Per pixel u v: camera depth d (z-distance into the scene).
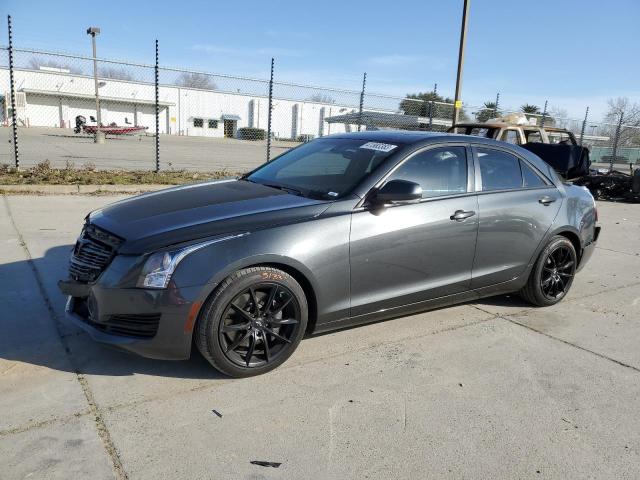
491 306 4.98
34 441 2.64
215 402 3.08
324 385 3.34
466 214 4.14
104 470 2.46
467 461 2.67
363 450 2.71
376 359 3.74
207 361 3.35
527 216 4.55
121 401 3.04
